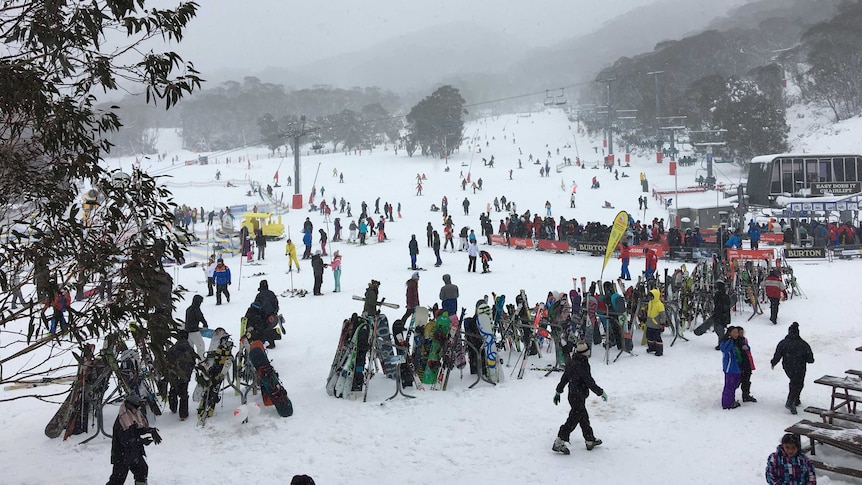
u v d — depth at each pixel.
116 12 6.18
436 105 112.62
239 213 52.44
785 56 126.25
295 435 10.45
